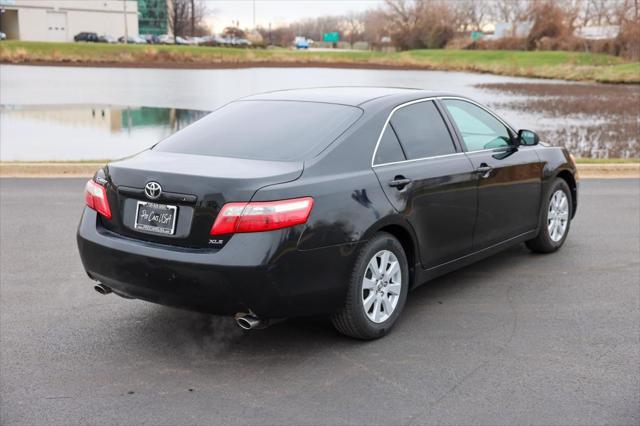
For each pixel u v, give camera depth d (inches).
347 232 157.8
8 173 438.6
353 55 3157.0
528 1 3270.2
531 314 192.4
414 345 170.4
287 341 173.6
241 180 148.0
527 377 151.9
